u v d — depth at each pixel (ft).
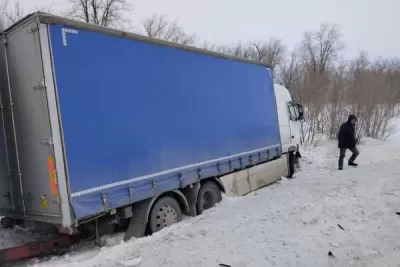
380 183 25.77
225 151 27.40
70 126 16.46
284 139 38.81
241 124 29.81
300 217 19.24
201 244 16.70
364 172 33.50
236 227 18.67
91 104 17.46
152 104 20.94
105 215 18.61
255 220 19.53
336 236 16.62
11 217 18.83
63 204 15.89
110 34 18.70
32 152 16.88
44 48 15.79
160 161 21.12
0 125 18.63
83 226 18.58
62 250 18.57
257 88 32.89
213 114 26.30
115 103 18.66
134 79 19.89
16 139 17.69
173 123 22.38
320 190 25.53
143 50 20.63
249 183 31.07
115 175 18.28
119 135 18.72
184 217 23.56
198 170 24.23
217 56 27.14
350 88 74.33
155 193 20.56
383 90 76.23
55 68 16.10
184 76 23.63
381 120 75.61
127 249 17.43
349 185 26.35
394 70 95.81
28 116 16.81
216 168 26.17
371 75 80.79
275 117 35.96
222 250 15.81
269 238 16.76
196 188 24.47
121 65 19.19
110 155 18.13
